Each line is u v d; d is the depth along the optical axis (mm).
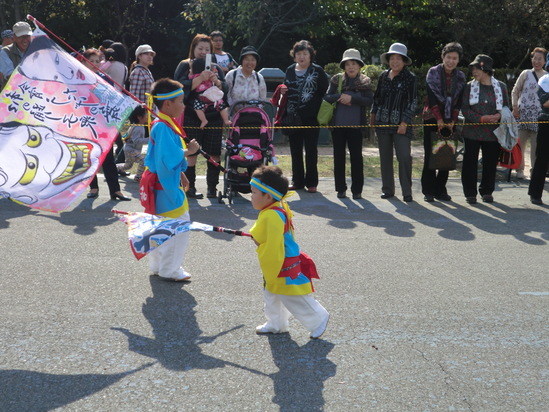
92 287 5586
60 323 4840
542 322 5066
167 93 5488
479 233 7672
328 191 9898
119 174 10477
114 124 4832
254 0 18703
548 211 8859
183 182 6016
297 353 4434
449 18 20484
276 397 3842
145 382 3992
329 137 14469
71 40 23281
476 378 4137
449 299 5516
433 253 6840
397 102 9148
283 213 4484
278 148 13617
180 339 4617
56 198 4586
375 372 4188
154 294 5461
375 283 5863
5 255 6383
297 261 4574
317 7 19891
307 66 9578
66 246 6727
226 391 3900
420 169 11617
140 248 4953
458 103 9023
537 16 19422
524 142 11023
